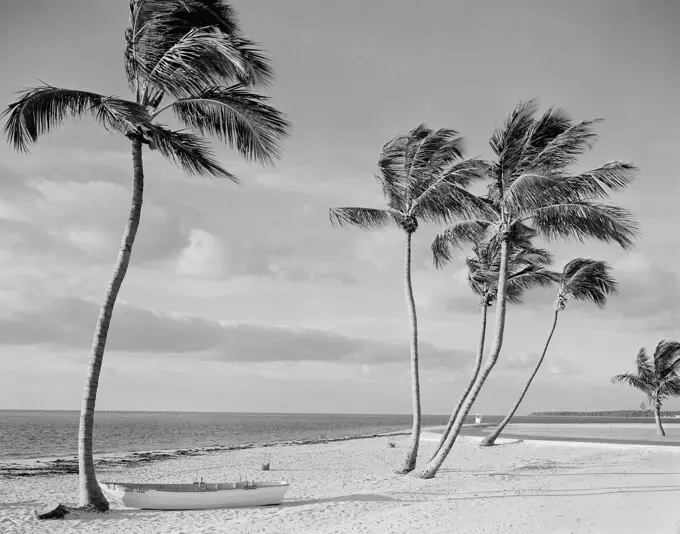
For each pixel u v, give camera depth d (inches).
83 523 521.3
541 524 463.2
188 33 545.3
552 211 699.4
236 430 3476.9
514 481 748.0
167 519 543.5
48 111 538.0
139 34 566.9
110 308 562.9
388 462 1139.9
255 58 560.4
